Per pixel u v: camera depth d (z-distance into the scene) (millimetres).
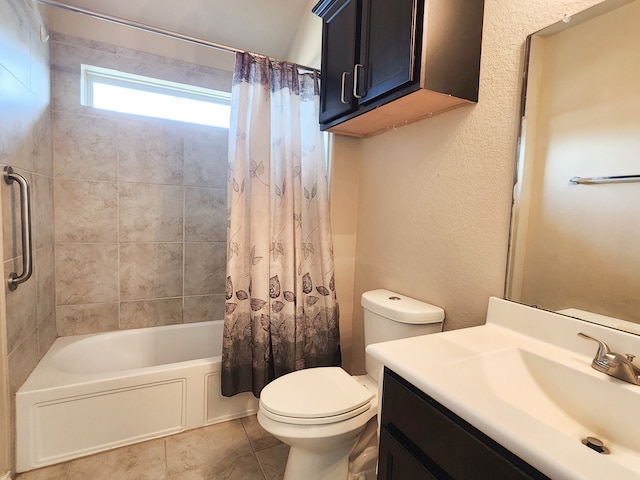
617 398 728
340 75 1544
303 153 1880
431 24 1103
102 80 2055
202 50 2199
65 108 1891
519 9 1084
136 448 1576
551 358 878
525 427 566
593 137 895
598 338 862
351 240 2039
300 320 1796
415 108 1328
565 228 962
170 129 2158
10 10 1322
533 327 1016
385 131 1755
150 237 2158
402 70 1156
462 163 1299
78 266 1994
